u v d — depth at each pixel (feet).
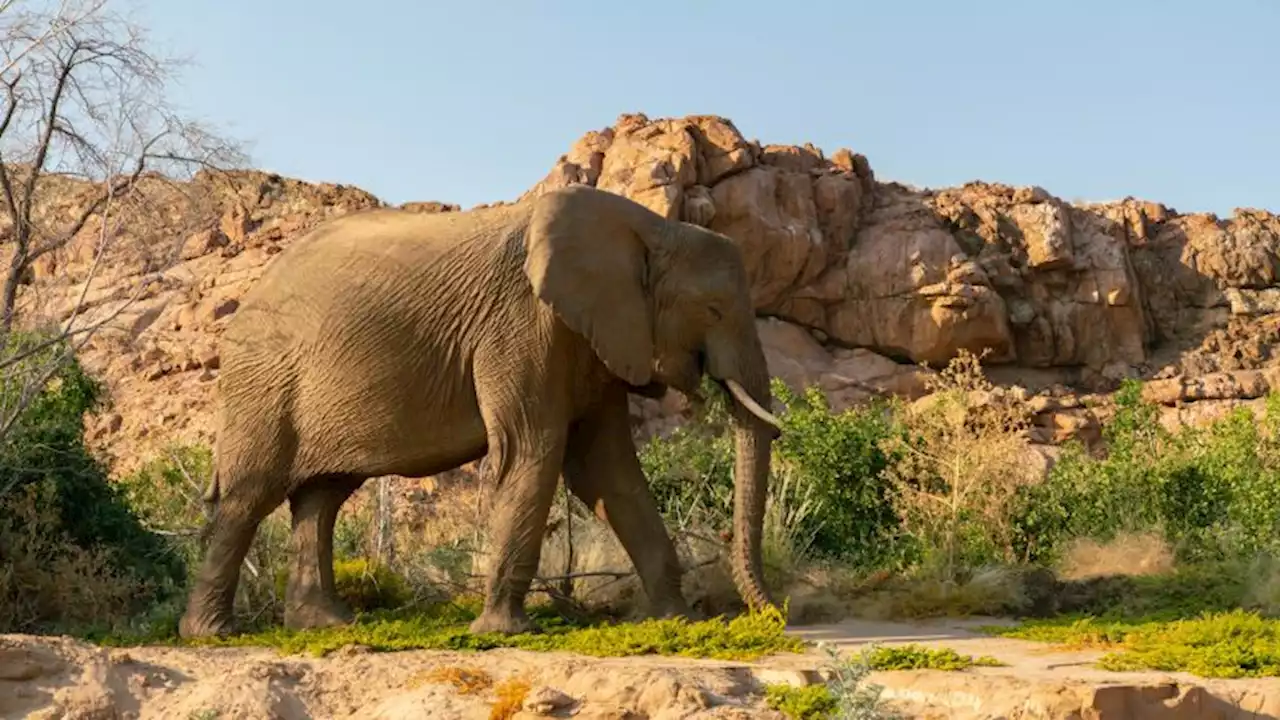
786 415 62.85
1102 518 59.06
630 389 40.16
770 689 29.81
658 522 40.16
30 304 58.18
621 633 35.63
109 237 51.06
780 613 37.29
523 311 37.50
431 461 38.55
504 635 36.55
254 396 39.60
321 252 39.88
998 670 31.12
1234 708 29.01
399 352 38.11
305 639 36.91
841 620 41.70
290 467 39.50
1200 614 40.01
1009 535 55.77
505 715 30.12
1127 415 71.97
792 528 52.26
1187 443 68.54
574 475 40.50
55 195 56.95
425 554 48.80
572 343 37.76
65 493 47.11
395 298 38.29
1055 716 27.78
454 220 39.37
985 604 42.47
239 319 40.34
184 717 31.53
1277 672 30.55
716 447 58.95
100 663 33.30
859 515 58.08
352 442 38.65
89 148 51.93
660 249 38.83
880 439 59.67
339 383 38.52
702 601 42.57
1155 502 60.13
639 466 40.55
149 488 61.57
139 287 52.60
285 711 31.86
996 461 57.41
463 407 38.04
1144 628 36.09
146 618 42.80
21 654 32.65
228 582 39.60
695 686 29.58
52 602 42.83
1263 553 47.52
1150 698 28.43
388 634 36.91
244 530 39.73
